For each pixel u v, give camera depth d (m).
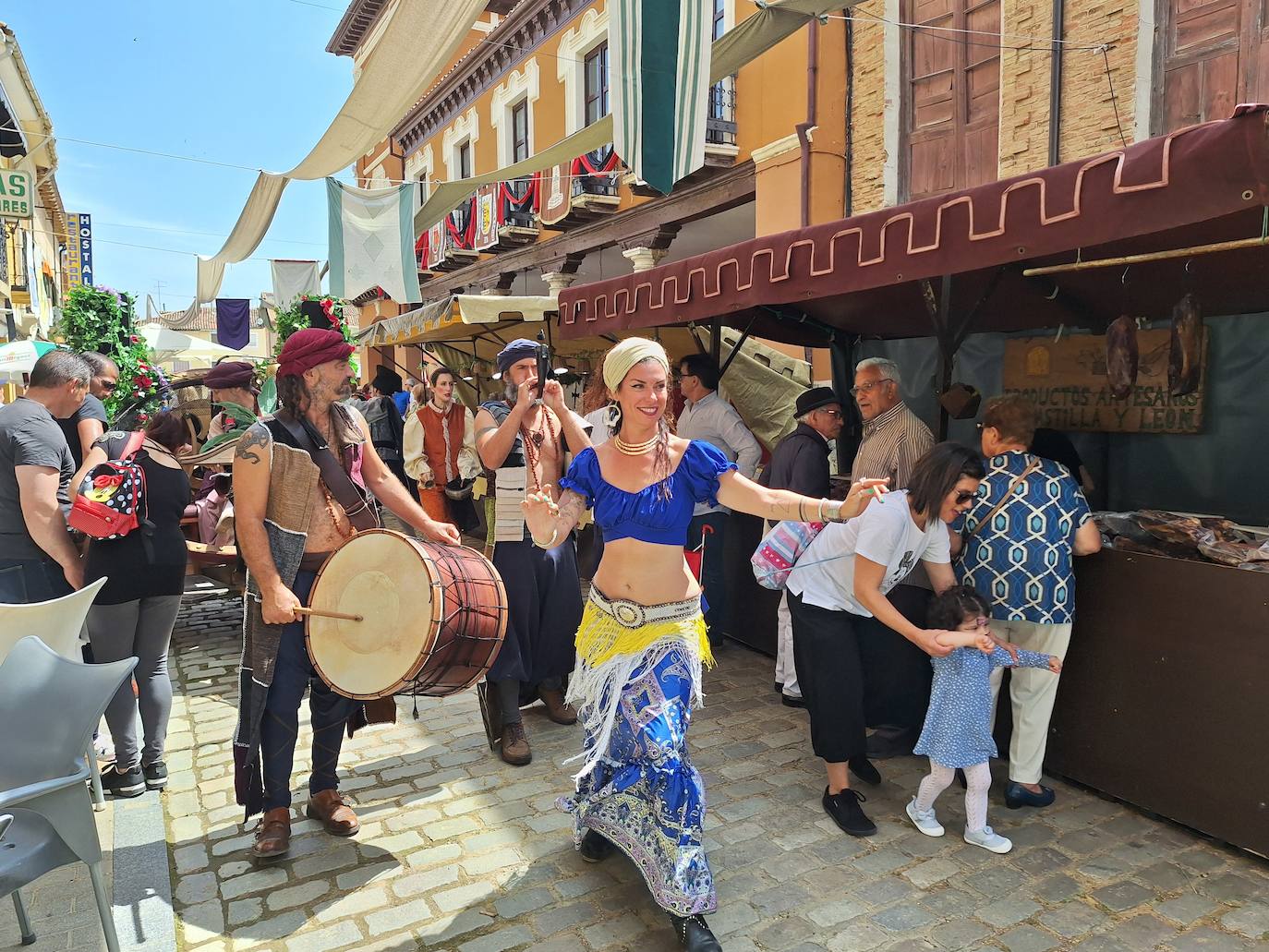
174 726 4.29
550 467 3.84
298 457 2.87
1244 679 2.81
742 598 5.45
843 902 2.69
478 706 4.52
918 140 7.55
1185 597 2.97
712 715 4.32
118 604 3.34
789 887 2.77
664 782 2.39
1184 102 5.74
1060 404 5.25
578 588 4.13
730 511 5.50
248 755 2.86
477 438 3.88
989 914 2.61
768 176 8.78
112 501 3.20
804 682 3.24
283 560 2.85
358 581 2.79
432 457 5.84
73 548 3.38
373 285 7.21
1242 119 2.22
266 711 2.92
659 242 11.09
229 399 6.03
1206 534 3.05
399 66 5.12
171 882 2.82
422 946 2.48
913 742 3.62
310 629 2.86
